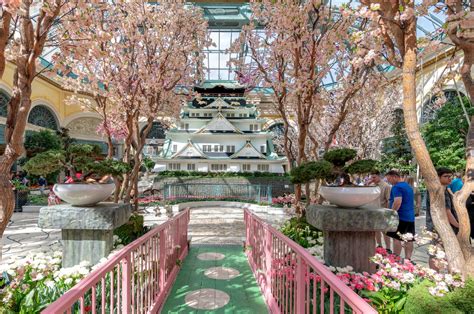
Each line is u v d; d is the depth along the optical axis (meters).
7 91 17.80
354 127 14.28
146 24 6.42
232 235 8.47
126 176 6.28
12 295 2.66
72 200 3.28
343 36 5.71
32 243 6.78
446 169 3.89
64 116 26.16
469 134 2.75
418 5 2.73
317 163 3.71
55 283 2.82
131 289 2.62
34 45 2.32
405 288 2.73
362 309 1.27
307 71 6.46
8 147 2.25
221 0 14.85
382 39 3.17
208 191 16.38
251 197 16.12
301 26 5.73
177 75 7.23
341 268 3.20
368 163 3.31
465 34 2.56
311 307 2.87
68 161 3.52
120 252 2.28
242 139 20.67
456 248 2.55
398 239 4.57
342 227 3.21
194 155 19.69
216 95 22.58
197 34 7.55
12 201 2.24
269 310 3.42
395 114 18.16
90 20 3.12
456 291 2.37
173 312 3.45
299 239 4.80
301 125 6.00
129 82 6.35
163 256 3.71
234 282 4.45
